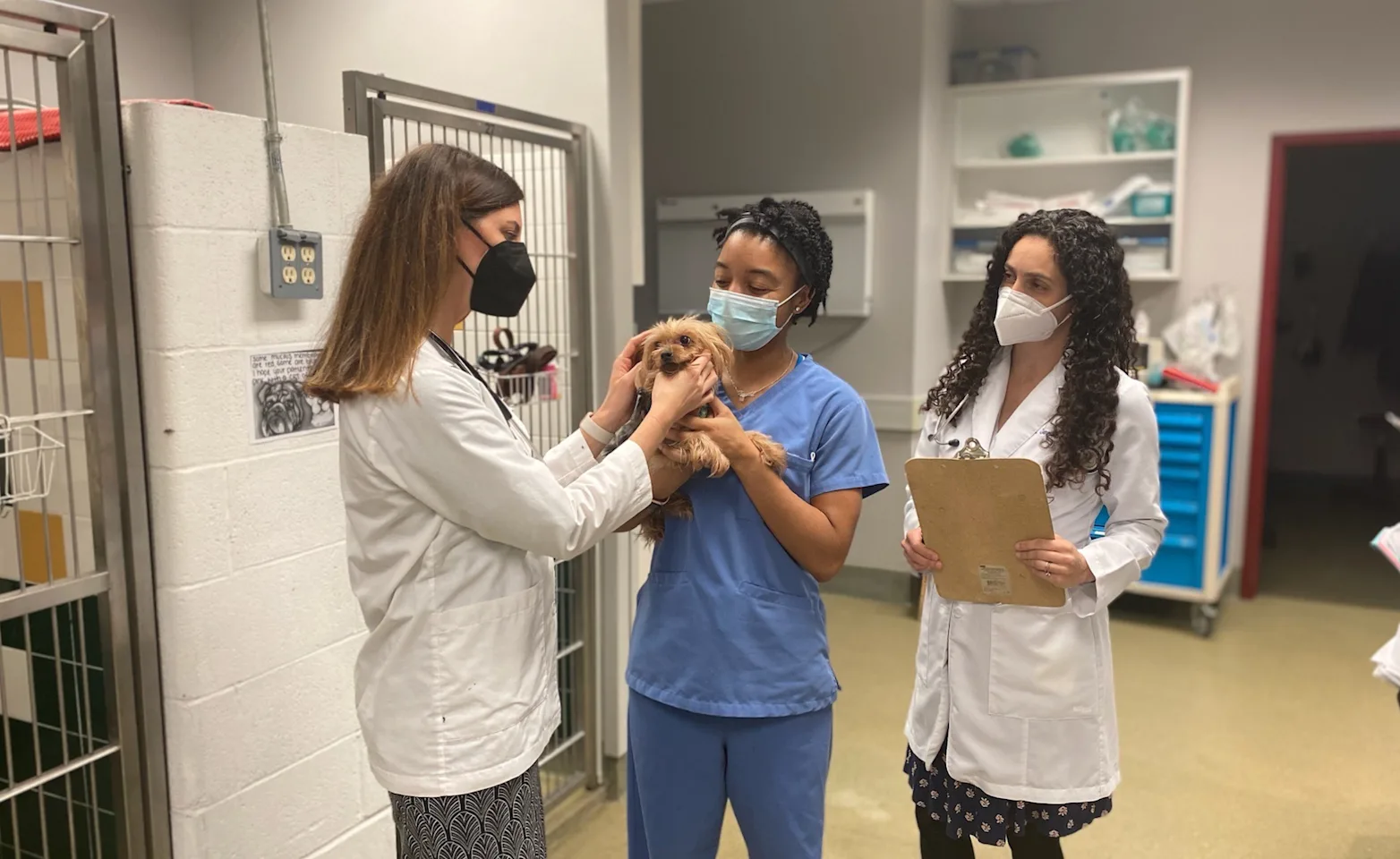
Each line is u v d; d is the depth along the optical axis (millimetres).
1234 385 4234
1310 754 2969
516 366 2340
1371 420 6914
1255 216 4309
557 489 1219
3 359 1509
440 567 1240
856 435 1487
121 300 1533
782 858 1484
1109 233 1574
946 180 4574
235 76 3211
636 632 1561
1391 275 6727
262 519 1743
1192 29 4324
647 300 4996
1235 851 2459
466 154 1279
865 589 4582
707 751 1493
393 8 2891
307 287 1749
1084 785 1568
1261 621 4199
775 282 1456
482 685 1255
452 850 1255
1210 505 3918
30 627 1771
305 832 1877
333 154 1828
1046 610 1559
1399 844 2482
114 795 1623
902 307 4383
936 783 1693
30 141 1625
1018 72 4492
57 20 1413
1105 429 1535
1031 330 1571
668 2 4715
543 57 2662
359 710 1310
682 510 1477
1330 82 4133
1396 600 4480
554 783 2705
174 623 1622
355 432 1220
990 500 1437
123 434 1551
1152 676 3588
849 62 4383
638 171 2836
